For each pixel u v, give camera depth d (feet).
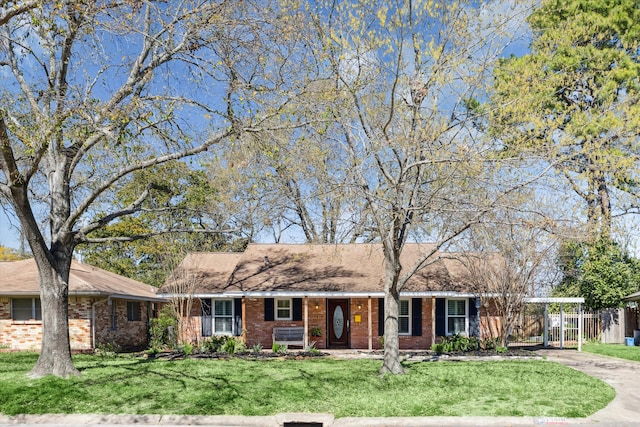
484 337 75.15
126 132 38.68
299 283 73.15
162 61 44.09
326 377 45.37
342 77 46.21
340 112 45.93
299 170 50.83
